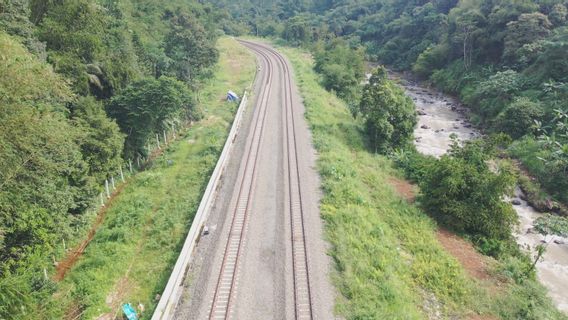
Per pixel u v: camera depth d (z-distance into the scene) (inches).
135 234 1028.5
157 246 962.1
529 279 975.0
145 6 2630.4
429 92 3176.7
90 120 1164.5
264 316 738.8
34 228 804.0
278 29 4857.3
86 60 1348.4
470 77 2854.3
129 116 1391.5
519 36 2541.8
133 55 1653.5
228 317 733.9
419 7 4365.2
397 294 804.0
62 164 903.7
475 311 828.0
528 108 1956.2
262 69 2876.5
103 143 1163.9
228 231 986.7
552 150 1720.0
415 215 1162.0
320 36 4411.9
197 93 2091.5
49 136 821.2
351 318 733.9
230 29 5054.1
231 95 2078.0
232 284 812.0
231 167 1342.3
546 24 2484.0
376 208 1183.6
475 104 2539.4
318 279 829.8
